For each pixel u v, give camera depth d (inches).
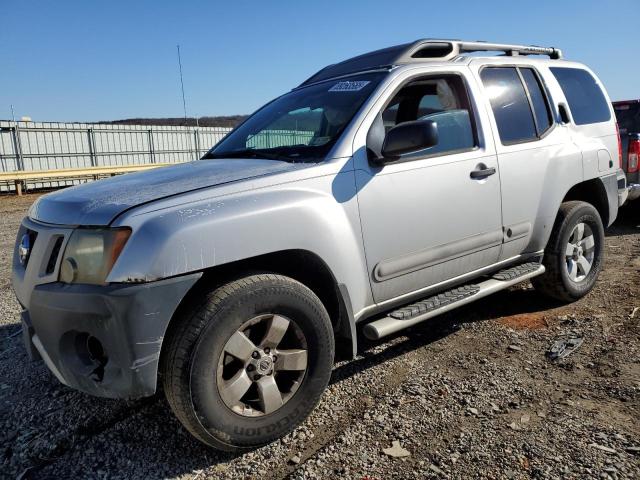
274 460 97.1
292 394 102.9
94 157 1087.0
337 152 113.3
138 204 92.7
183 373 89.5
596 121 185.2
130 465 97.9
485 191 137.9
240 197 98.5
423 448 97.0
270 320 99.0
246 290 94.4
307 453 98.7
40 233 101.2
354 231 112.2
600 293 181.8
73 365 94.2
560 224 163.3
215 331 91.2
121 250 87.4
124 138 1143.6
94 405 120.6
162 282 87.2
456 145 135.3
